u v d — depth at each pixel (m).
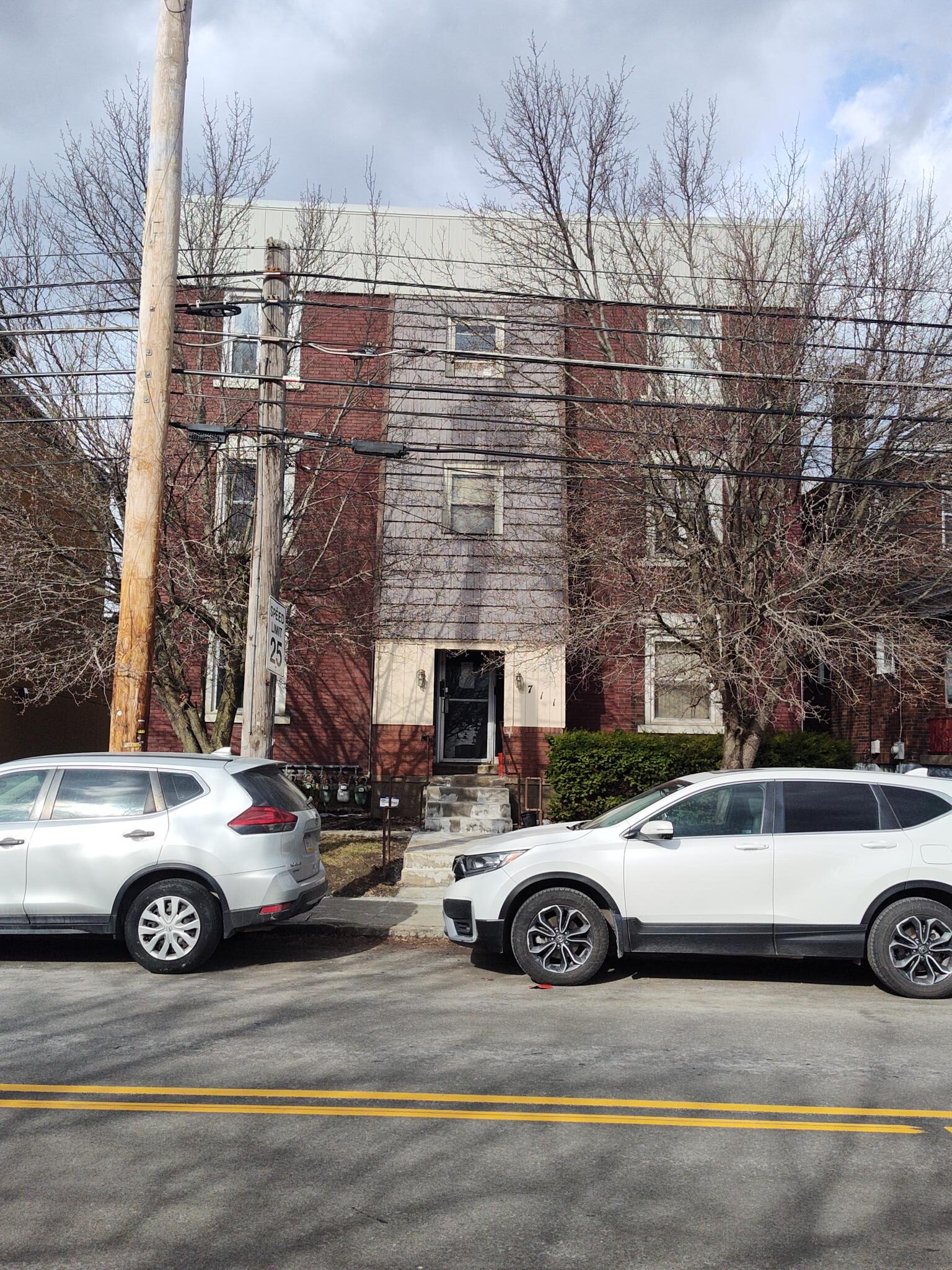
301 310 16.19
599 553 14.05
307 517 16.09
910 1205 4.22
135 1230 3.93
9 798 8.59
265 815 8.59
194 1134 4.90
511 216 15.41
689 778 9.05
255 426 14.55
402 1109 5.26
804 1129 5.07
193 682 18.08
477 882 8.45
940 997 8.01
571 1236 3.92
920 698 15.73
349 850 14.41
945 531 14.04
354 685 18.53
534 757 17.52
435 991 7.95
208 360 15.42
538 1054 6.25
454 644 17.47
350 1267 3.67
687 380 14.23
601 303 13.04
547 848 8.34
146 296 10.25
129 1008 7.22
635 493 13.63
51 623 14.35
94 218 13.89
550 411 16.19
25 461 13.78
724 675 12.39
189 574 13.36
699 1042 6.58
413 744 17.38
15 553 13.37
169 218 10.34
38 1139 4.82
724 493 13.67
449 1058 6.14
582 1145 4.83
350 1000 7.59
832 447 13.58
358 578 16.42
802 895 8.10
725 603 12.70
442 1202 4.20
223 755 9.16
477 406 17.44
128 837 8.38
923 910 8.05
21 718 18.77
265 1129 4.98
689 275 14.98
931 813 8.30
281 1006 7.34
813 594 12.88
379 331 17.12
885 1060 6.26
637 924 8.16
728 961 9.40
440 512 17.62
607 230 14.98
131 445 10.19
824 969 9.12
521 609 17.36
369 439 15.98
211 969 8.66
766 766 16.53
